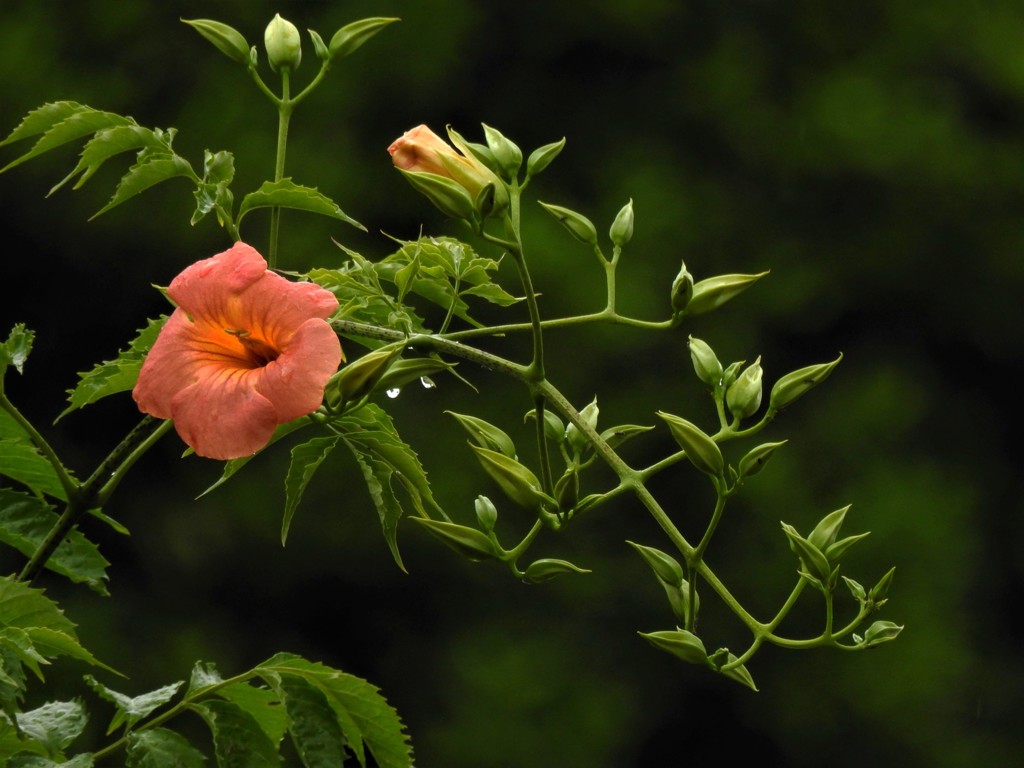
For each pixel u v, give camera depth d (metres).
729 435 2.60
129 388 2.61
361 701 2.57
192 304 2.57
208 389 2.56
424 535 7.09
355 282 2.64
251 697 2.58
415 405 6.95
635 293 7.09
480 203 2.59
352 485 7.08
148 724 2.57
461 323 6.91
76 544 2.63
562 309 7.02
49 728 2.56
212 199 2.63
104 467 2.62
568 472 2.59
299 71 7.09
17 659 2.51
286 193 2.63
